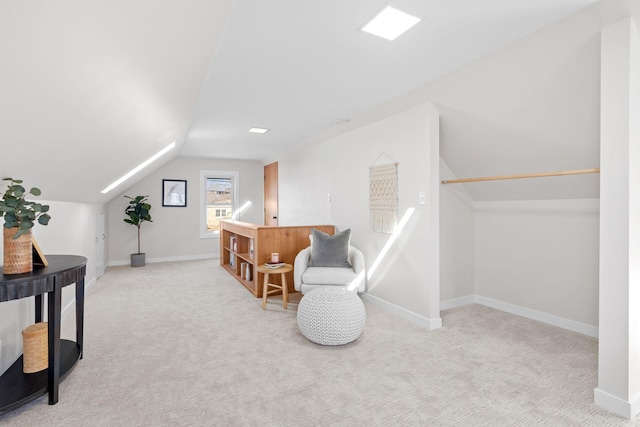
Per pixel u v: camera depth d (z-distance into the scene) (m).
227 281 4.94
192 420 1.72
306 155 5.43
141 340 2.75
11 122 1.29
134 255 6.08
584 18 1.79
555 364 2.34
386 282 3.61
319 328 2.61
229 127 4.37
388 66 2.49
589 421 1.72
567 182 2.89
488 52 2.25
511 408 1.83
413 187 3.23
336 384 2.08
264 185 7.52
